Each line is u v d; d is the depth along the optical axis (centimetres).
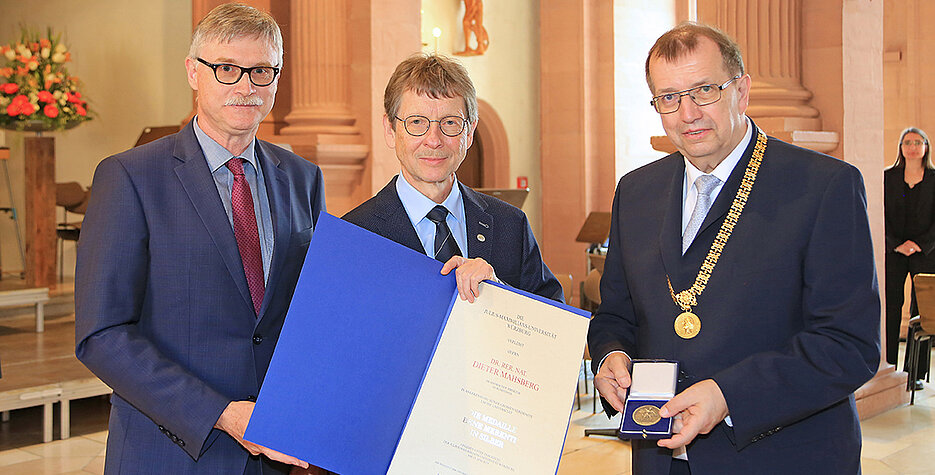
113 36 1021
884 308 589
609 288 233
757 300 197
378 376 182
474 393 181
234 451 208
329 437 181
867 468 468
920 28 898
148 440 206
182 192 208
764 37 530
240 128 210
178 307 205
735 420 185
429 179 204
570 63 1066
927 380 666
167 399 192
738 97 202
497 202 230
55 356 586
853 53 530
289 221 222
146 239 204
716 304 200
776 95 523
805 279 197
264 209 222
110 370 194
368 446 181
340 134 644
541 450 177
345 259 183
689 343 201
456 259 187
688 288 204
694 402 183
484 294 184
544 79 1088
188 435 191
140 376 192
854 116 533
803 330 198
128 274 200
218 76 205
